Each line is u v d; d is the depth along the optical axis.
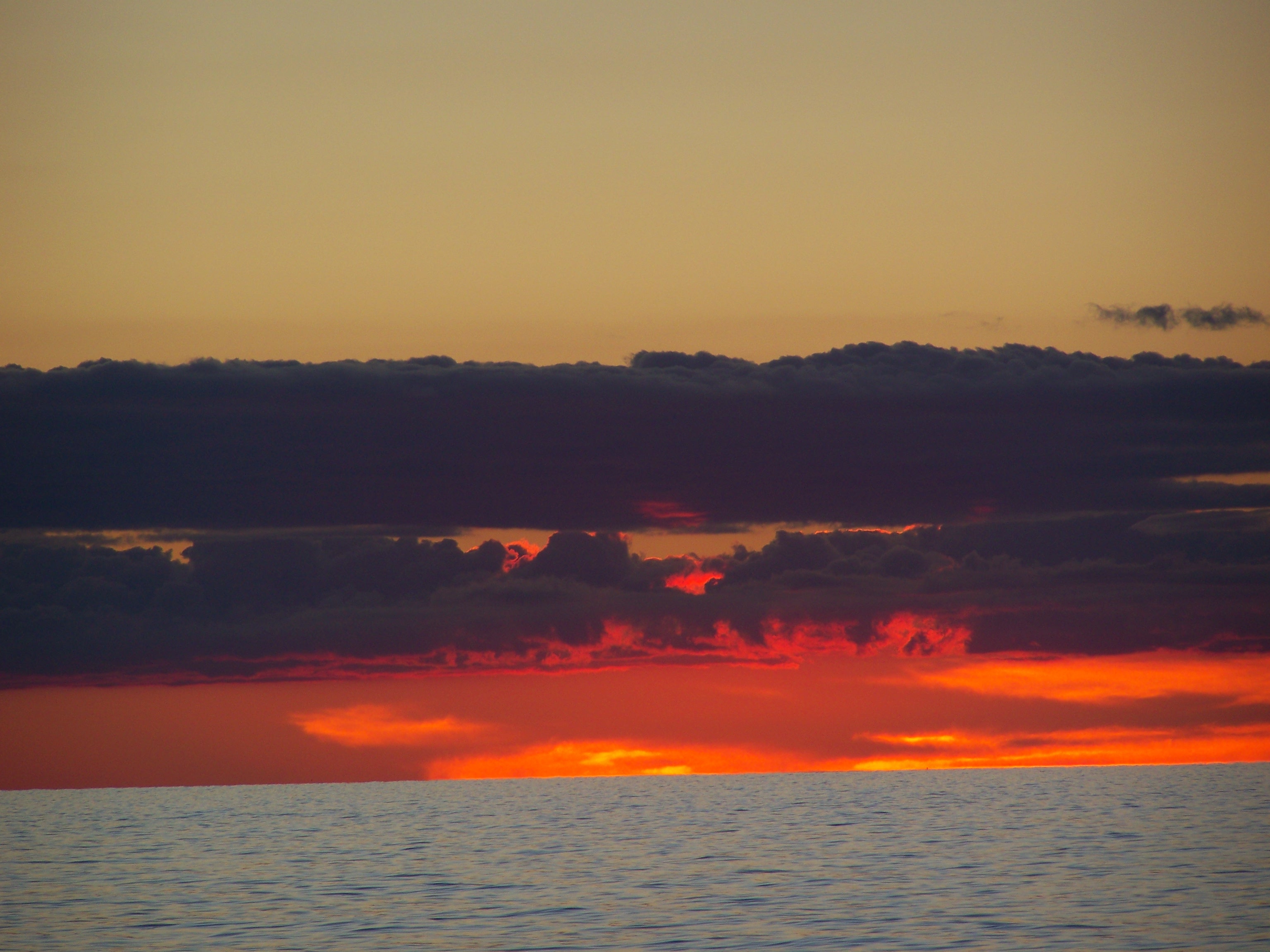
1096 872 103.06
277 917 89.00
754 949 74.62
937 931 78.88
